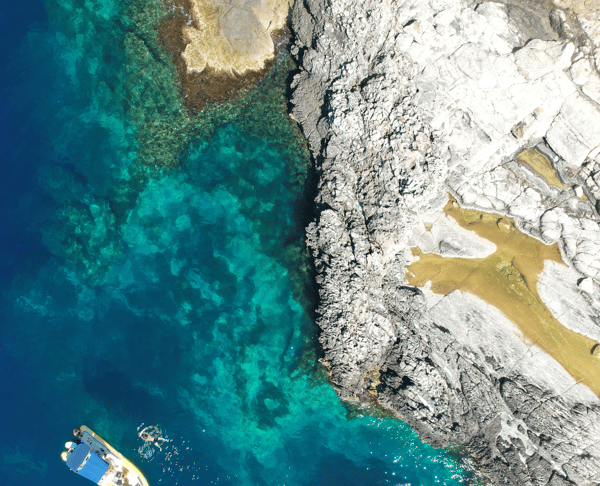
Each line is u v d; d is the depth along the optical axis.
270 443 22.61
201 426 22.66
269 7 21.78
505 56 19.62
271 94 22.64
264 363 22.84
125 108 22.80
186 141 22.94
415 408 21.08
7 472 22.25
